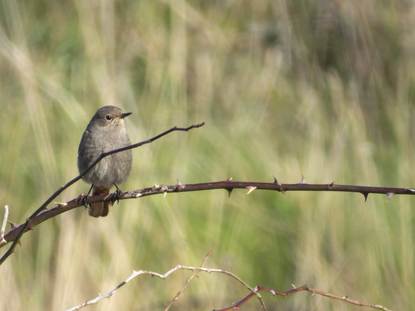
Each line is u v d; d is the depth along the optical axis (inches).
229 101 550.0
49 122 450.0
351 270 371.6
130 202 396.2
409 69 482.6
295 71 562.9
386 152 460.1
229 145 488.1
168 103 482.9
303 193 420.5
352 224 396.5
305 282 369.7
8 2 499.2
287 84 556.4
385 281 367.2
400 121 442.3
